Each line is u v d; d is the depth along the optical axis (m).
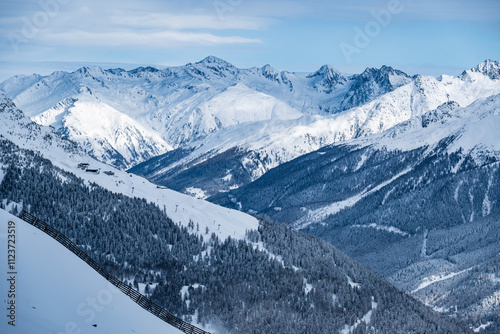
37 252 117.38
